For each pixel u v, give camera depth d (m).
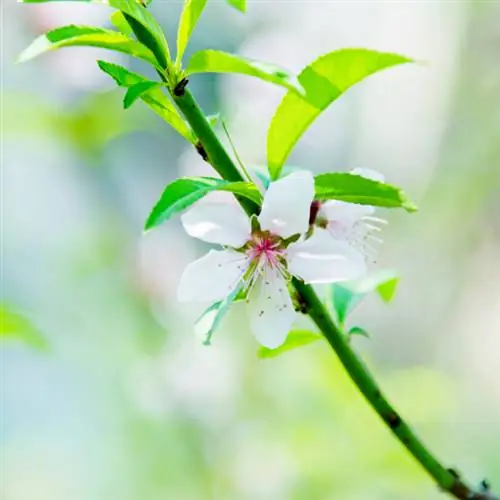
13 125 1.07
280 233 0.66
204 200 0.67
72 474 1.48
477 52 1.70
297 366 1.13
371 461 1.02
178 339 1.20
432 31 1.79
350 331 0.67
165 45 0.64
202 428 1.14
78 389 1.60
